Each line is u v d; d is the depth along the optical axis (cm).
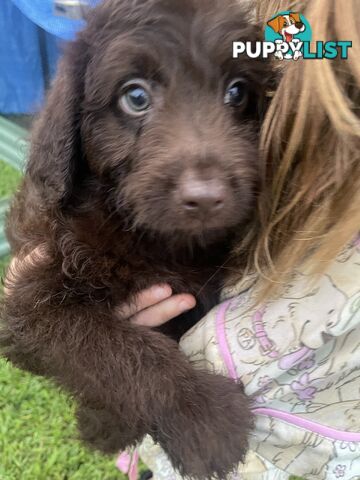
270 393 21
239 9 22
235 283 22
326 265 19
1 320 23
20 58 57
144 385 21
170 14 21
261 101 22
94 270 22
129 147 22
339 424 21
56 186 23
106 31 22
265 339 20
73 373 21
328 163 19
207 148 20
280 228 21
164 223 20
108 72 21
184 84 21
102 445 26
